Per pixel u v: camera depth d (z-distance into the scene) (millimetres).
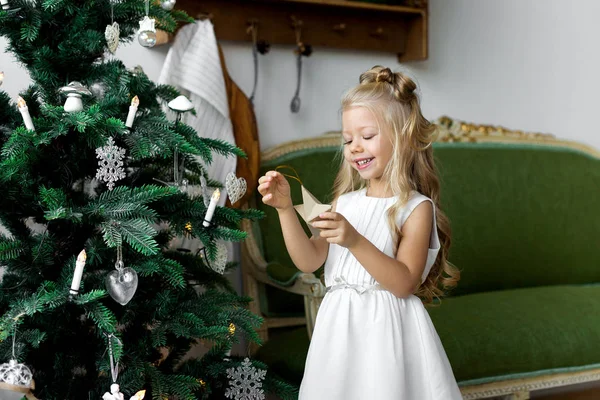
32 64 1804
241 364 1889
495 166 3121
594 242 3211
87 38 1760
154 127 1745
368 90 1657
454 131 3172
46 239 1721
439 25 3289
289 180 2764
